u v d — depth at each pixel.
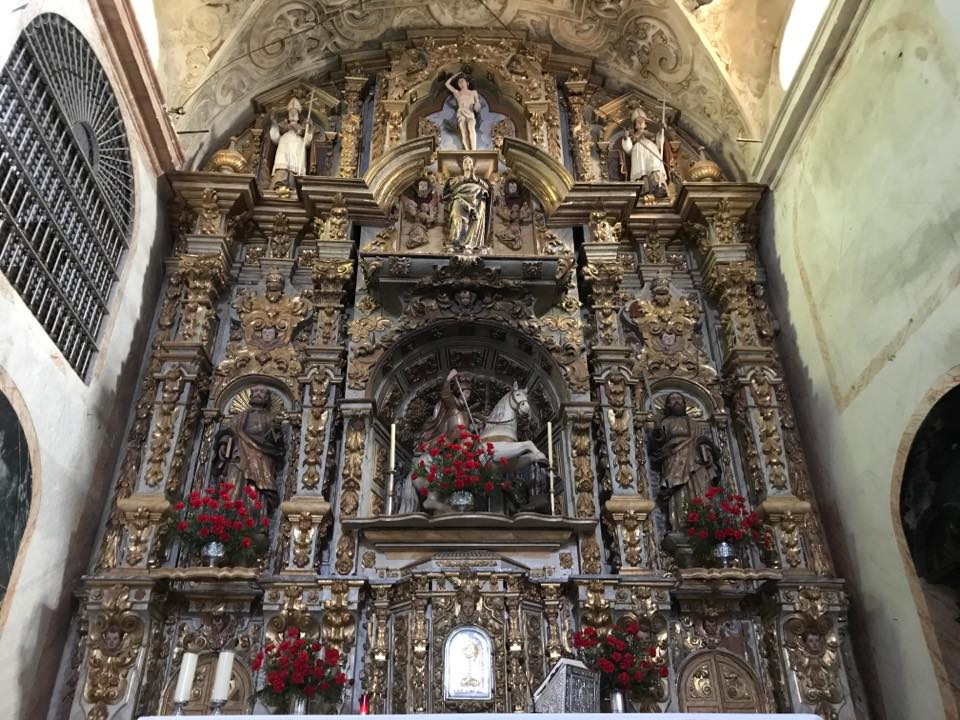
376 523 6.94
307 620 6.59
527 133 9.88
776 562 7.02
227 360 8.10
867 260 6.71
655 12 9.61
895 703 6.16
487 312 8.19
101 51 7.10
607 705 6.18
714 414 8.13
